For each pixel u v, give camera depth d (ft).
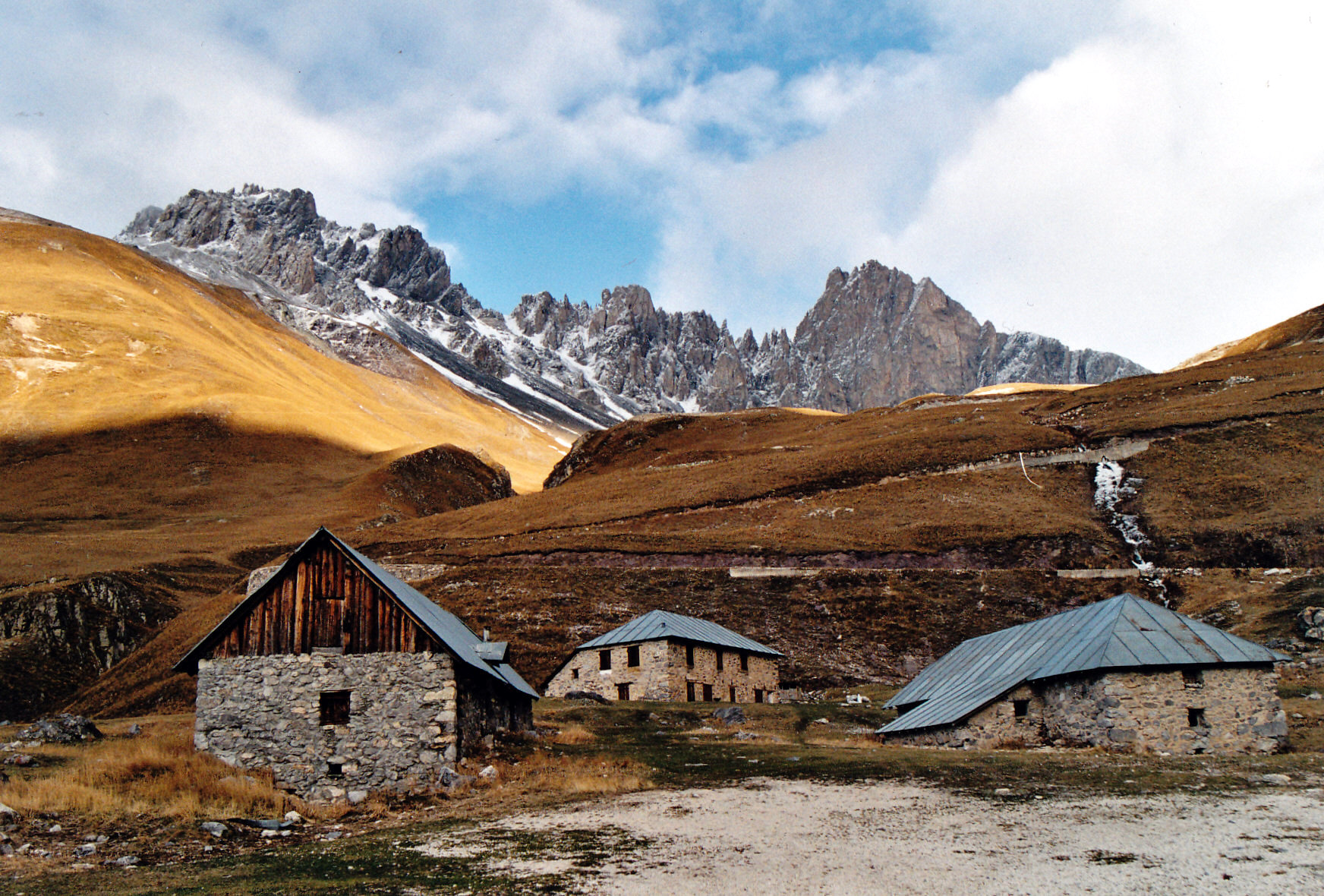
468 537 414.41
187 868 68.64
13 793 84.48
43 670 328.90
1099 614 128.47
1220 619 233.14
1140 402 517.55
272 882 63.26
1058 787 91.35
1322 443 373.20
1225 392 487.20
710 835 75.20
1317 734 120.57
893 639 268.62
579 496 486.79
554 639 263.90
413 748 102.27
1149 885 58.70
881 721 161.68
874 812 82.64
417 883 62.64
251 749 102.99
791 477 443.73
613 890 60.23
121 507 576.20
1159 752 112.06
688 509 420.36
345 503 622.54
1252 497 340.18
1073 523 346.13
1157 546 323.57
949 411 626.64
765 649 217.97
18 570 407.64
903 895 58.18
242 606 107.34
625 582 307.37
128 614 375.66
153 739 115.44
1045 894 57.67
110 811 83.97
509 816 86.28
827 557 324.60
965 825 76.74
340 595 107.76
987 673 138.31
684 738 139.95
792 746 131.54
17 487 587.27
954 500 387.14
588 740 134.41
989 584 299.79
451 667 104.83
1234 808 79.10
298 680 104.99
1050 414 545.44
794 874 63.41
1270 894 55.83
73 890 61.67
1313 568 272.31
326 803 96.99
